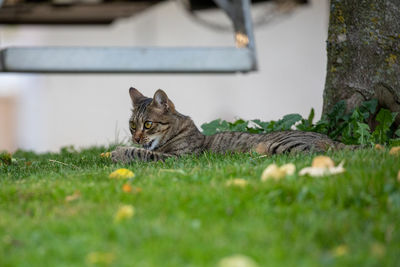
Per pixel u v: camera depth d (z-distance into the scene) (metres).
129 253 4.14
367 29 9.35
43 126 26.56
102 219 4.90
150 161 8.22
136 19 25.50
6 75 29.55
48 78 26.34
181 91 25.78
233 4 12.16
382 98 9.34
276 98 25.83
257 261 3.97
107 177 6.48
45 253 4.22
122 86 25.91
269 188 5.42
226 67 11.73
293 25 25.50
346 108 9.54
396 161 6.25
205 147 9.25
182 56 11.60
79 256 4.13
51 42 26.31
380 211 4.90
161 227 4.58
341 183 5.42
